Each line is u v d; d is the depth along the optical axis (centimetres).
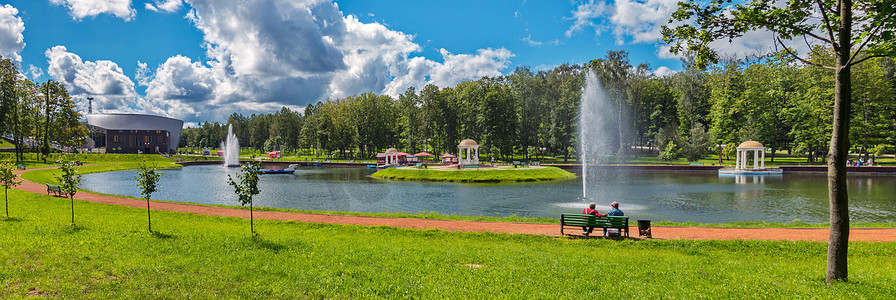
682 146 7412
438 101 9106
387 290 843
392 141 11500
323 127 11475
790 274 994
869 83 5872
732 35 994
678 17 1020
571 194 3706
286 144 14725
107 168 7138
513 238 1549
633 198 3341
